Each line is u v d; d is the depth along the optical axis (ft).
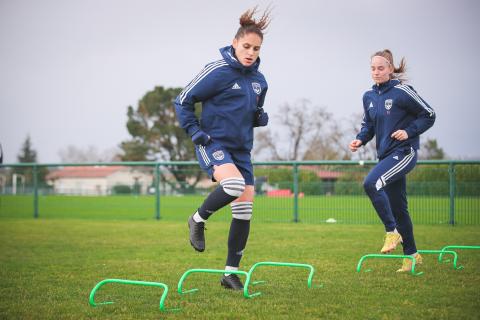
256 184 49.01
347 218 46.65
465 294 15.72
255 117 17.06
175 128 149.79
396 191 20.39
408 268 20.25
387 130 19.97
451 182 43.16
